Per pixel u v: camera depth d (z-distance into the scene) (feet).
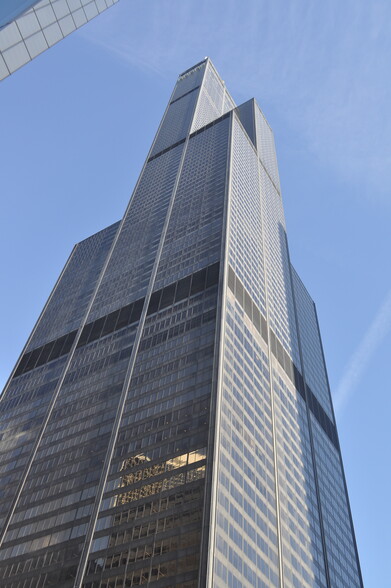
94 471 304.09
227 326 346.33
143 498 266.16
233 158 562.66
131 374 355.15
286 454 354.33
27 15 88.43
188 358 330.75
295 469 361.30
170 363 337.93
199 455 264.52
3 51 84.79
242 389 325.01
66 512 291.58
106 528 264.72
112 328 422.00
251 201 555.69
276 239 593.01
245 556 243.40
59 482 314.96
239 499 262.06
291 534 307.99
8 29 84.02
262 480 298.15
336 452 499.10
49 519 294.87
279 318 475.31
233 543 238.68
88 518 277.64
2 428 401.29
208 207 487.20
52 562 267.59
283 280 550.77
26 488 328.70
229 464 268.00
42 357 460.14
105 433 324.39
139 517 257.96
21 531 299.99
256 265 472.44
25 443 368.68
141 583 227.40
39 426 375.25
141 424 309.63
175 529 239.09
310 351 552.41
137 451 294.05
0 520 316.19
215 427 272.51
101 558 250.98
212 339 331.36
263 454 314.55
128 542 249.34
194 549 224.94
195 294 384.88
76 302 506.48
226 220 444.55
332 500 428.15
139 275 465.06
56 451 340.59
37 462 343.46
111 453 306.55
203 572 212.84
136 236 535.60
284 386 412.16
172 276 427.33
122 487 280.92
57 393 396.78
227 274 389.19
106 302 465.47
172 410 302.45
